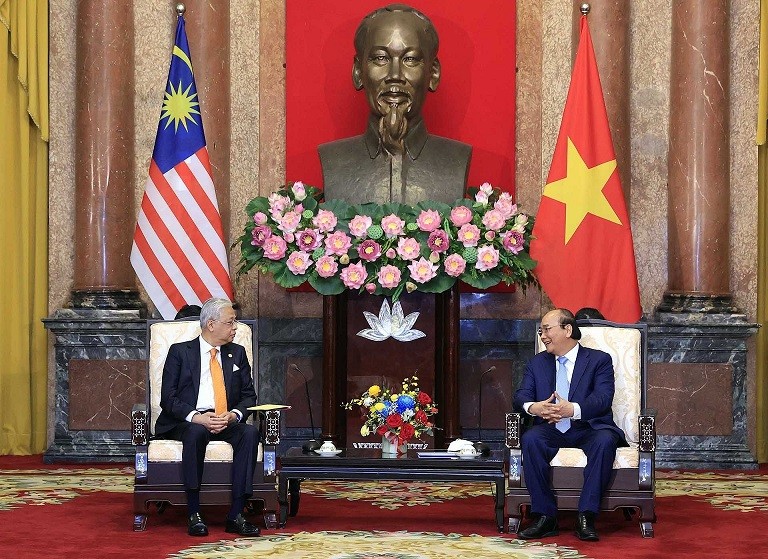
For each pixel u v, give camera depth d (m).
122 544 5.75
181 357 6.42
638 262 9.43
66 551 5.57
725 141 9.20
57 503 6.96
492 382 9.20
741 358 8.95
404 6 8.46
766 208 9.46
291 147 9.38
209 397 6.36
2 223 9.23
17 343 9.30
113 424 8.95
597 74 8.08
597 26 9.26
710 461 8.89
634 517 6.62
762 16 9.31
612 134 9.22
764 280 9.45
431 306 8.09
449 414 7.79
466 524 6.41
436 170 8.32
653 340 8.95
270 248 7.44
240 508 6.09
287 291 9.38
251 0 9.48
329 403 7.79
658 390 8.95
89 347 8.96
